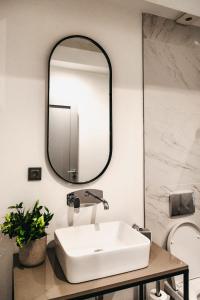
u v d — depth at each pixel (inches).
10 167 48.3
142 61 60.7
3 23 48.2
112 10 57.7
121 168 58.3
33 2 50.6
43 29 51.3
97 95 55.4
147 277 40.1
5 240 47.9
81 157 53.7
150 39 61.2
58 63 52.1
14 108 48.8
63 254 39.9
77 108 53.6
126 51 59.1
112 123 57.2
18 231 41.7
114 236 53.2
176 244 62.2
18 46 49.2
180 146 65.3
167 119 63.4
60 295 34.8
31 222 43.1
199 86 68.2
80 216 54.0
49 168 51.4
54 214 51.8
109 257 39.1
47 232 51.1
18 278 39.3
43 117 51.0
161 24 62.7
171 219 63.9
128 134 59.2
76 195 52.9
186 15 61.1
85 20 55.1
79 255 37.1
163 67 62.9
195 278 63.4
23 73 49.5
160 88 62.5
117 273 39.9
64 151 52.3
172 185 64.1
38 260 43.4
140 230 53.2
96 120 55.2
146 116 60.6
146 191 60.6
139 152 60.4
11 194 48.4
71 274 37.3
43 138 51.0
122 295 58.9
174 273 42.6
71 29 53.7
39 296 34.6
